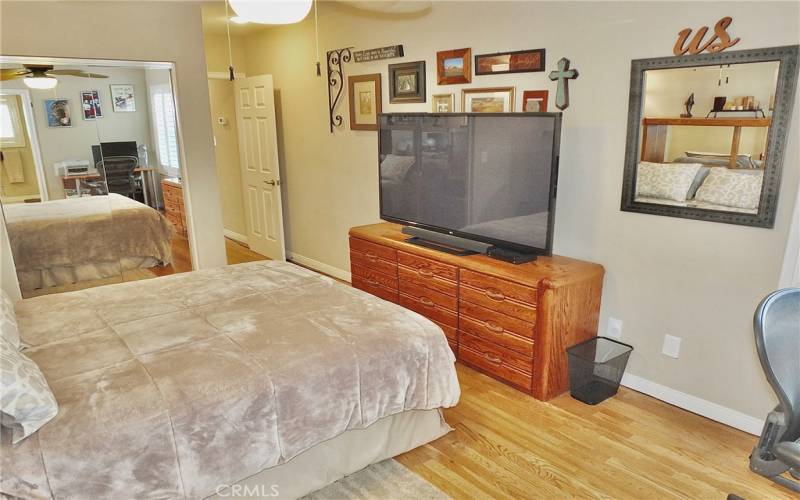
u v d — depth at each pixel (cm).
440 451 236
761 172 224
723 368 252
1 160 342
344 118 443
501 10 310
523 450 237
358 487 212
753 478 217
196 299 245
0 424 142
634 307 279
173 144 394
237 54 550
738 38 222
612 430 251
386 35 388
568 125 289
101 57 352
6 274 348
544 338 266
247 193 571
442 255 310
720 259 244
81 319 221
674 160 250
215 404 165
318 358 190
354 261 383
